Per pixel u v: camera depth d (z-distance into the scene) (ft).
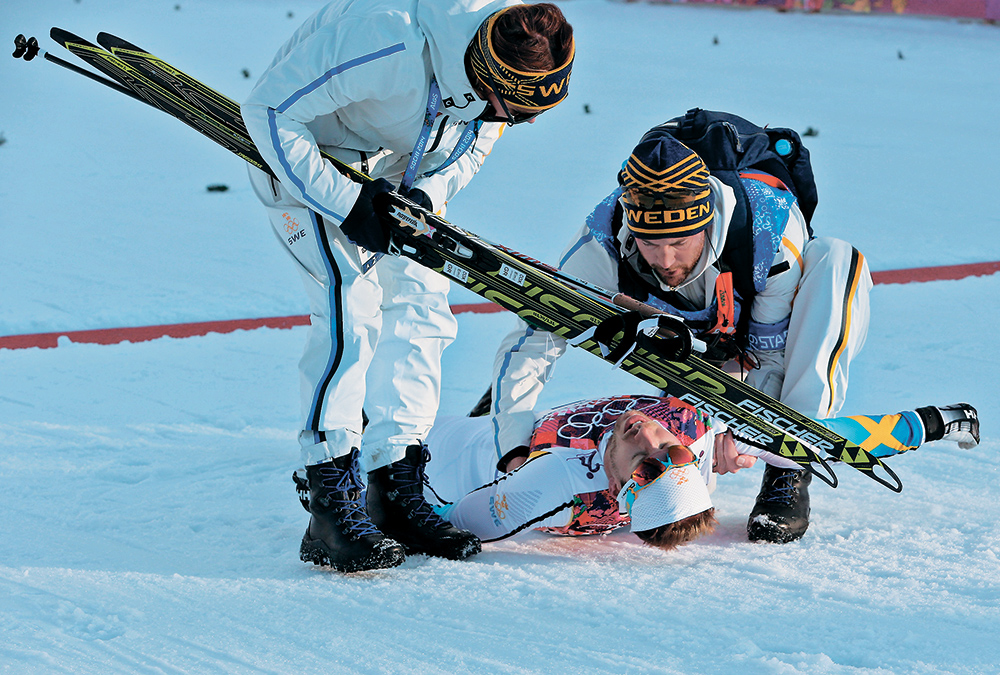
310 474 31.78
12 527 36.11
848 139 147.54
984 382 54.95
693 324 35.19
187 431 49.60
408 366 33.76
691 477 32.63
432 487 40.04
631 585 30.76
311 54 28.58
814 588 30.12
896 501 38.22
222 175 130.82
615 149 141.49
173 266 89.25
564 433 35.32
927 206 109.70
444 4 28.30
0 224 104.37
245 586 30.37
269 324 72.95
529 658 25.57
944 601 28.89
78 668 24.72
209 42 234.38
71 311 75.25
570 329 31.76
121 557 33.14
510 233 97.55
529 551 34.47
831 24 280.51
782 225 33.99
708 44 246.06
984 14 282.77
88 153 141.38
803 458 33.37
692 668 24.95
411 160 30.58
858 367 58.23
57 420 51.39
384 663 25.25
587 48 238.48
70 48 32.01
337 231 31.37
